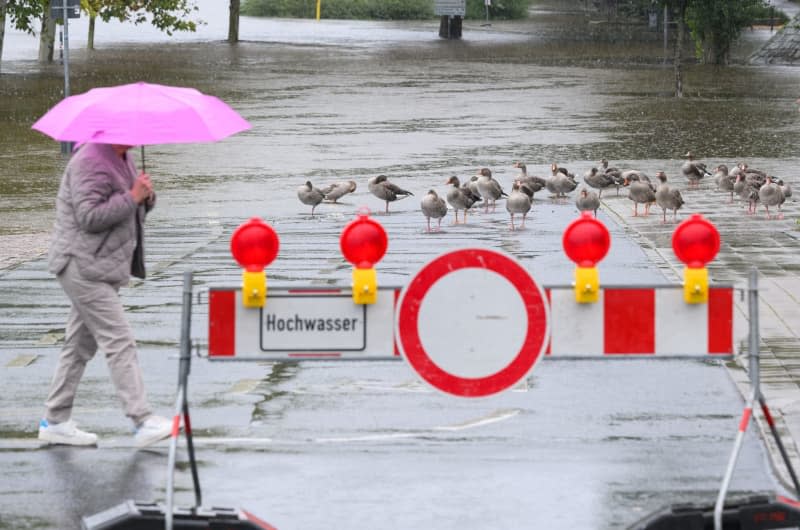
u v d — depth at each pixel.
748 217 40.03
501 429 19.62
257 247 14.70
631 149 57.94
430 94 84.19
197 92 17.95
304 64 107.69
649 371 22.81
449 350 14.55
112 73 97.44
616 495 16.73
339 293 14.80
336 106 76.44
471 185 42.44
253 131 64.19
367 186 47.50
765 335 24.64
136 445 18.83
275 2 191.62
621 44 135.62
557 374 22.72
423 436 19.28
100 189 18.06
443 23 145.25
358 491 16.92
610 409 20.62
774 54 113.75
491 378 14.59
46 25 107.69
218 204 43.56
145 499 16.59
